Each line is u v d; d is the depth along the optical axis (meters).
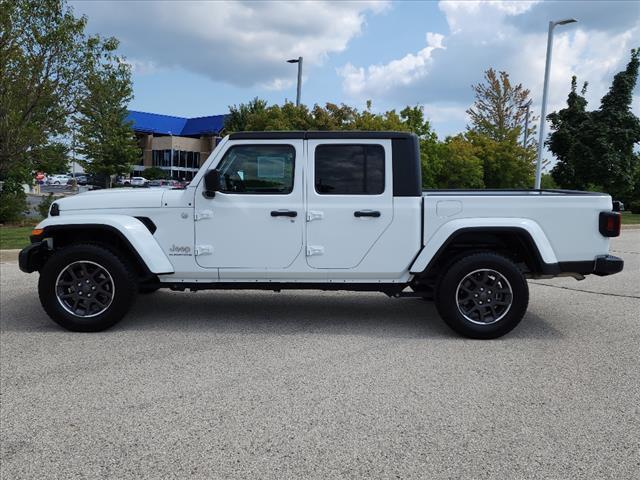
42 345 5.14
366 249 5.53
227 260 5.58
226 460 3.07
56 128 14.88
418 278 5.62
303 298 7.34
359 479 2.90
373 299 7.32
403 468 3.01
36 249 5.53
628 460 3.11
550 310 6.89
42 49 13.68
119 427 3.46
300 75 19.56
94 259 5.43
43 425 3.48
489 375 4.43
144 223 5.62
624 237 17.08
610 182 24.33
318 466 3.02
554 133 25.05
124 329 5.71
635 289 8.43
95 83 14.51
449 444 3.28
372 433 3.40
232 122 29.03
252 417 3.61
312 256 5.55
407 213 5.49
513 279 5.35
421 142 22.89
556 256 5.47
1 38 13.29
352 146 5.52
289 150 5.54
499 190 6.71
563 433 3.43
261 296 7.44
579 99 24.80
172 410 3.71
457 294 5.42
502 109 34.47
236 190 5.58
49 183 66.25
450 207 5.47
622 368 4.63
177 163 76.06
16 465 3.02
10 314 6.29
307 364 4.66
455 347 5.20
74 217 5.50
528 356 4.94
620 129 23.97
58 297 5.53
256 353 4.95
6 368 4.51
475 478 2.92
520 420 3.60
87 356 4.83
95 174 49.47
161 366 4.58
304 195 5.52
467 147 24.42
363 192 5.53
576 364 4.73
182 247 5.58
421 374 4.44
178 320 6.11
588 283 8.99
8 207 16.86
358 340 5.39
